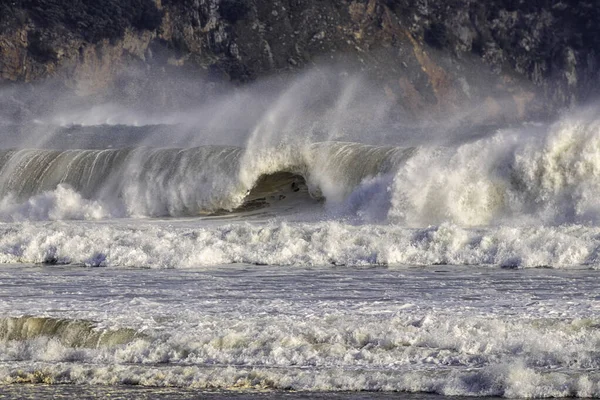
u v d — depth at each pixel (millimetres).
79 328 47625
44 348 46250
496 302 52406
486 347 42750
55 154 119125
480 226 87000
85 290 59250
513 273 64188
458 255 69875
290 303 53219
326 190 104312
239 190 108062
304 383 40656
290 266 69625
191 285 60812
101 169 115312
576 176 89000
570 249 67812
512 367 39969
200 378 41656
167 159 112438
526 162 89812
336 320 47594
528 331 44281
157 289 59250
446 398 38812
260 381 41094
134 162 113562
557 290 56688
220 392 40406
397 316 47906
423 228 75938
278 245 73125
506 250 69125
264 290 58344
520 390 38625
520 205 89875
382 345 43844
